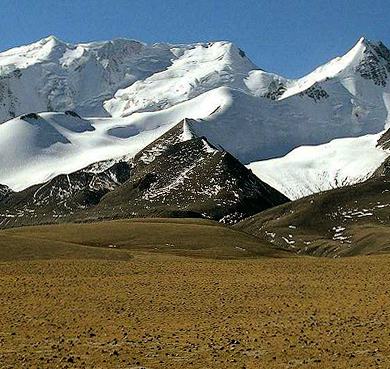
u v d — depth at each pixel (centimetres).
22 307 5156
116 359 3428
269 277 6881
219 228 13775
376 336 3759
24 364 3328
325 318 4450
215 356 3447
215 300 5416
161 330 4222
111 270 7538
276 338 3841
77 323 4506
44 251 9375
